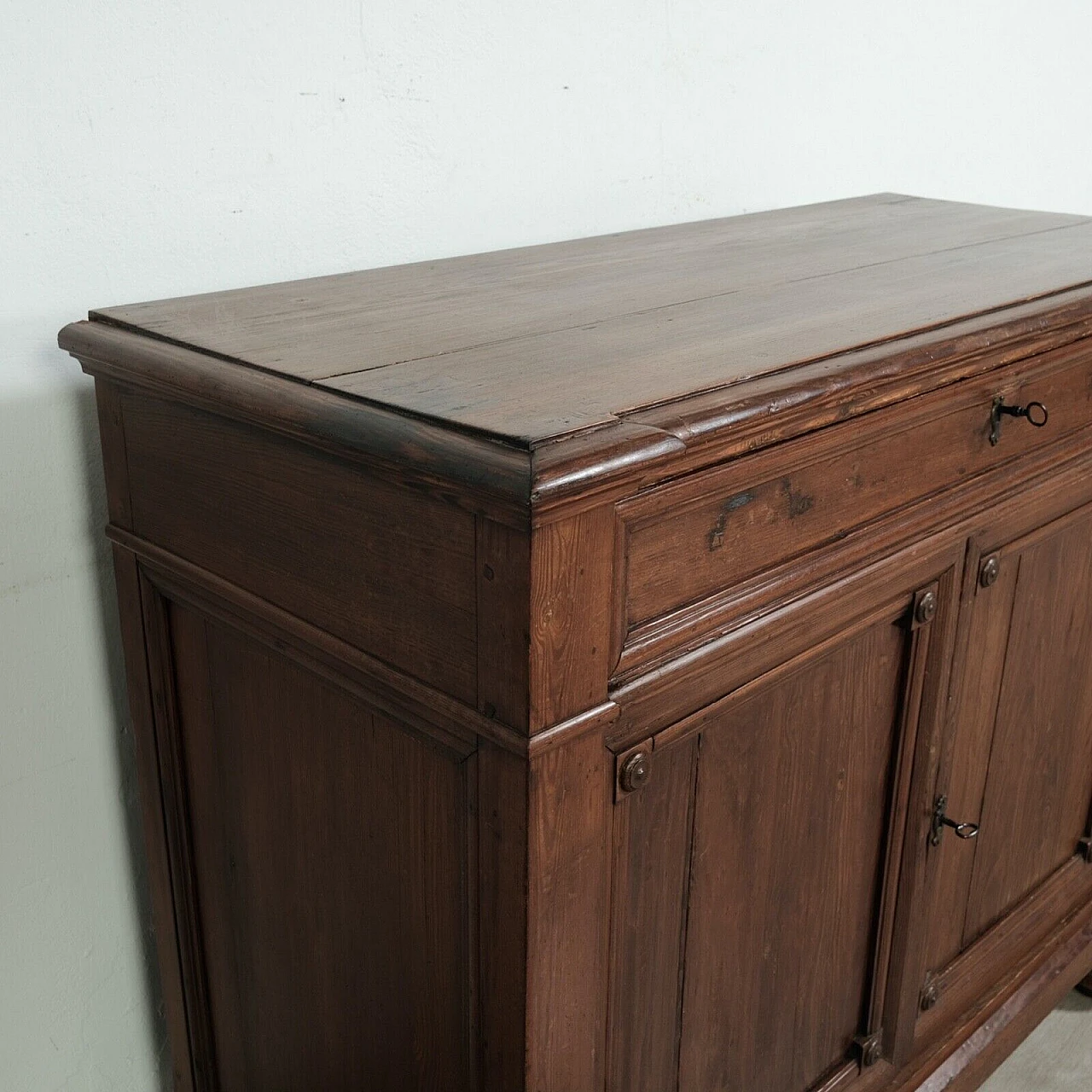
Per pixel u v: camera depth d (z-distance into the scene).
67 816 1.24
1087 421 1.26
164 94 1.10
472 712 0.79
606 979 0.90
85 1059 1.34
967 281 1.16
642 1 1.45
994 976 1.48
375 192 1.28
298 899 1.07
